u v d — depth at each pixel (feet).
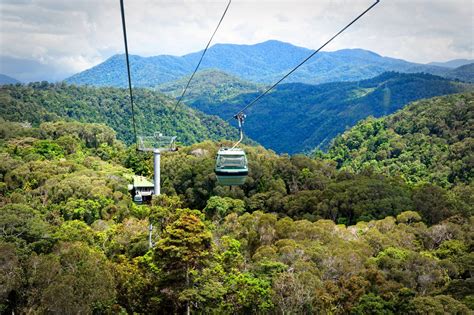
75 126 435.94
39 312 123.54
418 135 460.96
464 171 369.91
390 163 446.60
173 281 142.41
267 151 381.40
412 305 130.41
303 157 340.18
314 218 249.96
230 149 89.97
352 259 163.12
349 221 252.83
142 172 343.46
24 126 468.75
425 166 412.36
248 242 195.72
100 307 129.59
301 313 135.95
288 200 277.44
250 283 138.51
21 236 174.19
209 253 146.51
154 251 142.20
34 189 258.37
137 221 197.06
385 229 213.05
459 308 126.72
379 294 141.90
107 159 392.68
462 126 440.45
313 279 142.41
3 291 130.62
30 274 136.26
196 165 311.47
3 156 304.30
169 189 297.94
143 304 145.89
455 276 162.20
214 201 268.82
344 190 269.85
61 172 282.15
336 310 139.13
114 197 245.86
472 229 206.49
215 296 135.23
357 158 485.15
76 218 224.74
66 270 138.21
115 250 178.09
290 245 171.63
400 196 254.47
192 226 142.82
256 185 300.20
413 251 177.88
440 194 258.78
